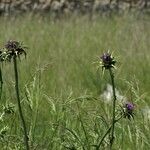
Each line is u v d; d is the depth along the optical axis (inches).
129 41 743.7
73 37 798.5
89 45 734.5
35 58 601.0
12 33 836.0
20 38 778.2
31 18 1141.1
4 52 204.8
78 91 454.0
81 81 520.7
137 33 811.4
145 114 341.1
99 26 938.7
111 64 209.5
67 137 270.4
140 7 1247.5
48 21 1107.9
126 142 302.0
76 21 1027.9
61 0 1275.8
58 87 482.0
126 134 306.3
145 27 895.1
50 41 756.6
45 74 526.0
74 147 240.8
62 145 260.7
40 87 304.2
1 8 1289.4
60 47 714.8
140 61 617.9
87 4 1273.4
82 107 308.8
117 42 740.7
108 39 775.7
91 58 612.7
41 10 1278.3
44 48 697.0
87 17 1163.3
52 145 271.0
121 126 307.7
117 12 1256.2
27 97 289.0
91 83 510.6
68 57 638.5
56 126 284.0
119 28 891.4
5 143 263.9
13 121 283.1
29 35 819.4
